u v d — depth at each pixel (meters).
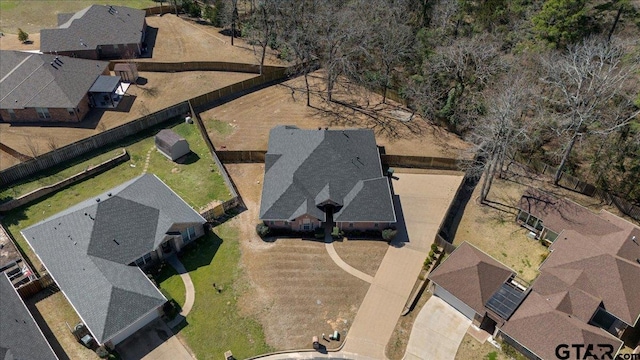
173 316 39.00
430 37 64.56
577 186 52.34
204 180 52.78
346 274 42.94
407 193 52.09
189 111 63.94
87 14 76.88
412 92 63.94
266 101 67.81
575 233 42.84
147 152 56.75
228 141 59.22
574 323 35.16
